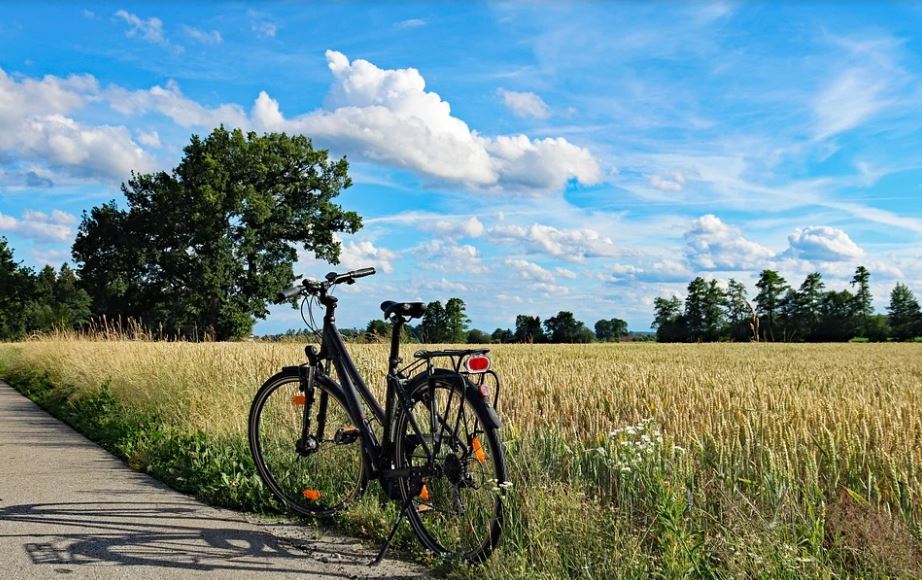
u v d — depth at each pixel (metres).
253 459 5.06
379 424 4.55
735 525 3.32
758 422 5.31
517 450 4.77
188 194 51.50
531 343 33.38
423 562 3.83
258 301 52.75
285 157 55.25
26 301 66.25
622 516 3.68
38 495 5.20
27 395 13.57
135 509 4.82
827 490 4.07
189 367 10.45
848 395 8.16
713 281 85.50
